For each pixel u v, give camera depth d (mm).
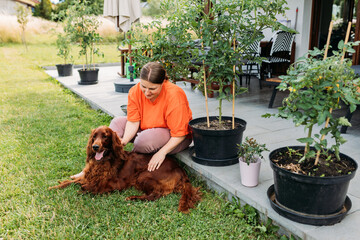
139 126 2980
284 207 2004
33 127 4398
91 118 4852
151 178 2568
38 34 18000
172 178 2582
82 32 8148
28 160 3260
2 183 2783
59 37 9266
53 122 4664
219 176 2566
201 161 2773
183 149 3043
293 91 1873
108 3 7512
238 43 2756
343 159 2072
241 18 2627
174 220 2217
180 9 2732
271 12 2486
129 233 2104
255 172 2342
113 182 2607
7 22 17078
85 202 2463
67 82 8008
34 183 2781
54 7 20391
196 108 5012
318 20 6781
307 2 6480
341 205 1927
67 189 2621
